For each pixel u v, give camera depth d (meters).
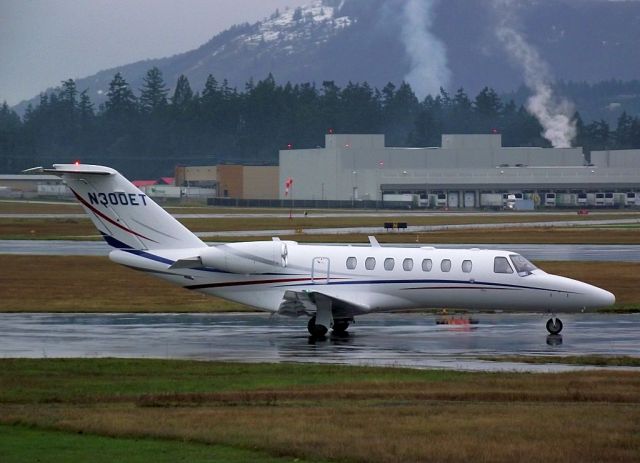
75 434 61.25
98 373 84.31
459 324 124.69
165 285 168.62
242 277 117.75
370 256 118.25
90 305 142.00
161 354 98.38
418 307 119.94
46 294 155.50
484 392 74.69
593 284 173.25
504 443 57.25
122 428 61.75
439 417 64.75
